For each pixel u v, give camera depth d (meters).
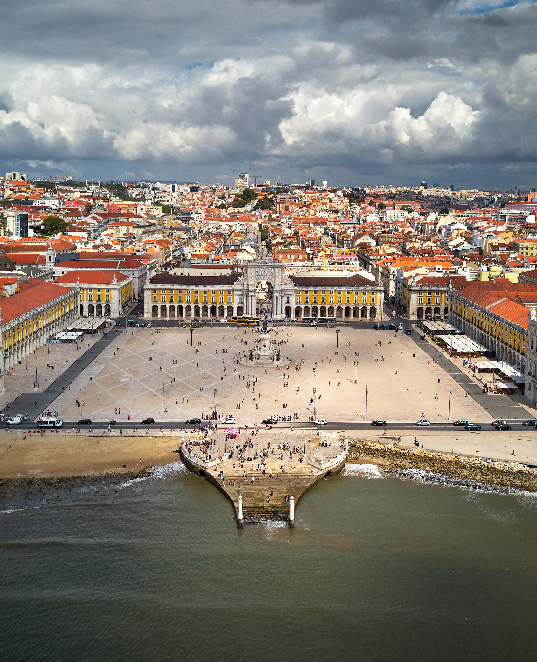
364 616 111.00
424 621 109.88
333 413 193.00
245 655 102.88
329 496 148.75
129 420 185.38
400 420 187.62
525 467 158.88
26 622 109.38
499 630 108.12
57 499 144.88
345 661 101.81
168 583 118.69
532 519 139.00
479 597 115.50
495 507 143.88
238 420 186.25
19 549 127.06
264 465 157.38
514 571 122.06
